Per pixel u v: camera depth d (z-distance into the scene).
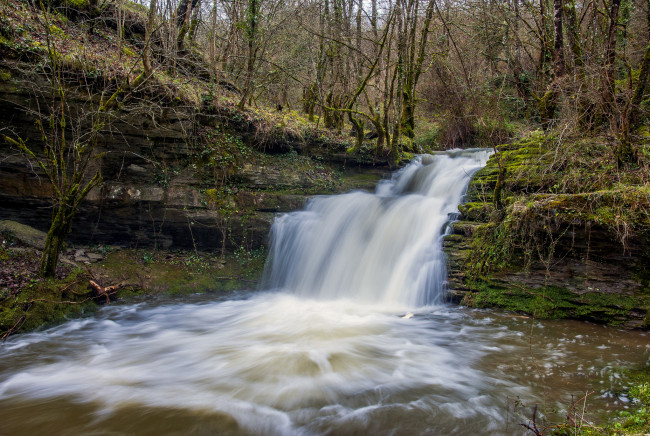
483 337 6.43
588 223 6.82
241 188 10.46
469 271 8.11
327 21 14.91
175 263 9.48
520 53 15.59
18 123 8.07
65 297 7.41
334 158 12.30
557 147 7.64
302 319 7.57
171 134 9.59
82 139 8.60
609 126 7.96
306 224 10.18
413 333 6.74
